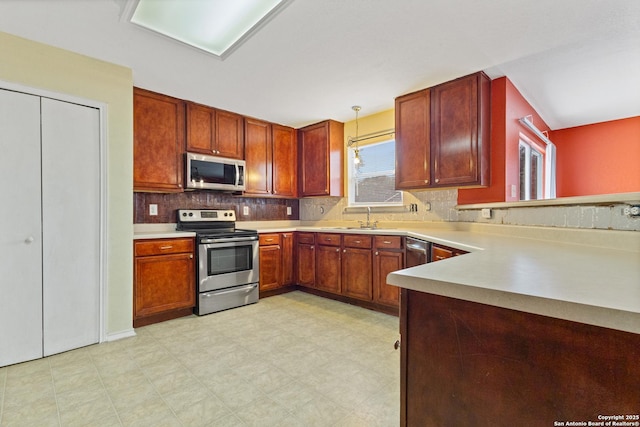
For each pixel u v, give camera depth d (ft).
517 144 9.96
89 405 5.45
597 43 7.30
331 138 13.61
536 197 13.39
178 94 10.51
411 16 6.29
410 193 11.89
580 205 5.78
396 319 9.92
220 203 13.04
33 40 7.16
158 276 9.62
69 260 7.73
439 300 2.73
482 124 8.87
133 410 5.32
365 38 7.08
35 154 7.29
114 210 8.39
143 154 10.03
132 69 8.63
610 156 13.84
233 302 11.18
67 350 7.64
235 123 12.52
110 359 7.20
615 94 10.64
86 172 7.98
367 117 13.11
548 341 2.17
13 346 6.99
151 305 9.45
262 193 13.46
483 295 2.39
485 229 8.98
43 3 5.85
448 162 9.41
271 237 12.74
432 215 11.21
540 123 13.20
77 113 7.84
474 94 8.88
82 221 7.92
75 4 5.90
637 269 3.17
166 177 10.54
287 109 12.14
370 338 8.40
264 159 13.55
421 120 10.07
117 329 8.41
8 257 6.98
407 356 2.93
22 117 7.13
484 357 2.47
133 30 6.77
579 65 8.43
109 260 8.29
